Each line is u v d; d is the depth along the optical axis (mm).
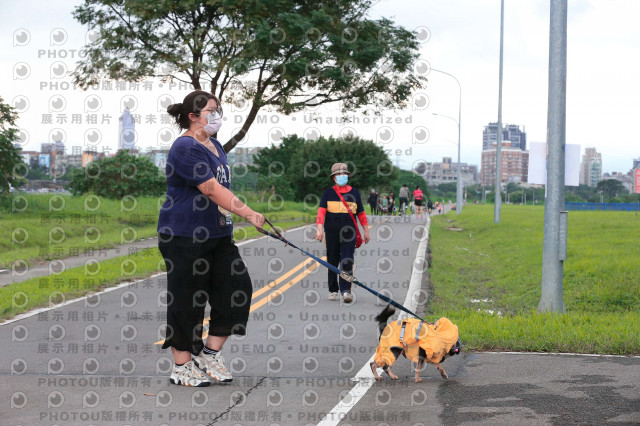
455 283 13023
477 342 7039
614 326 7758
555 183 8961
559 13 9016
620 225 24891
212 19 24125
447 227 33844
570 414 4625
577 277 11625
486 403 4926
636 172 102938
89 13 23812
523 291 11383
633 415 4582
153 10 22750
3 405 4914
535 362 6219
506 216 41344
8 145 23016
